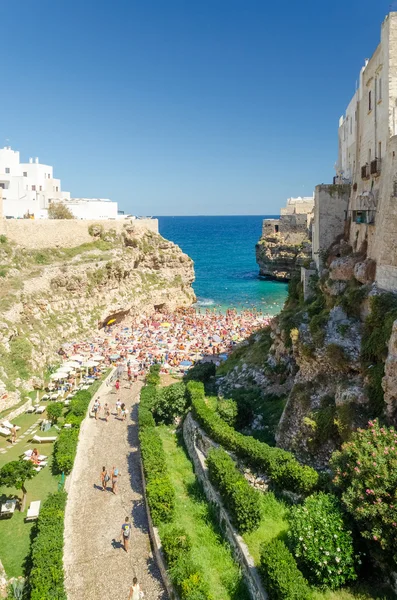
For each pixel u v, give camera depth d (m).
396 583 15.75
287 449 25.55
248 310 85.38
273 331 37.75
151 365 51.34
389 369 20.56
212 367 41.25
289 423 26.48
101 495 26.81
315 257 39.84
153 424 33.75
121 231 82.62
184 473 27.62
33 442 33.06
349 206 37.12
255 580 17.36
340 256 35.53
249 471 23.77
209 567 19.67
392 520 15.43
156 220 96.88
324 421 23.88
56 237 72.12
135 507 25.67
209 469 24.19
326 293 31.64
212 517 23.05
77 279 63.69
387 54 26.95
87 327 61.66
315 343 27.08
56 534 21.56
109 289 70.00
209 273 137.25
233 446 25.31
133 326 72.06
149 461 27.22
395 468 16.19
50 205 89.38
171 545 20.12
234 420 29.91
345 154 43.91
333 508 17.64
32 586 18.72
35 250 66.44
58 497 24.81
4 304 49.19
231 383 37.94
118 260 73.75
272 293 104.19
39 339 49.66
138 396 43.19
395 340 20.61
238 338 63.41
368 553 16.78
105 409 38.25
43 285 58.53
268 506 21.47
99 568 21.05
